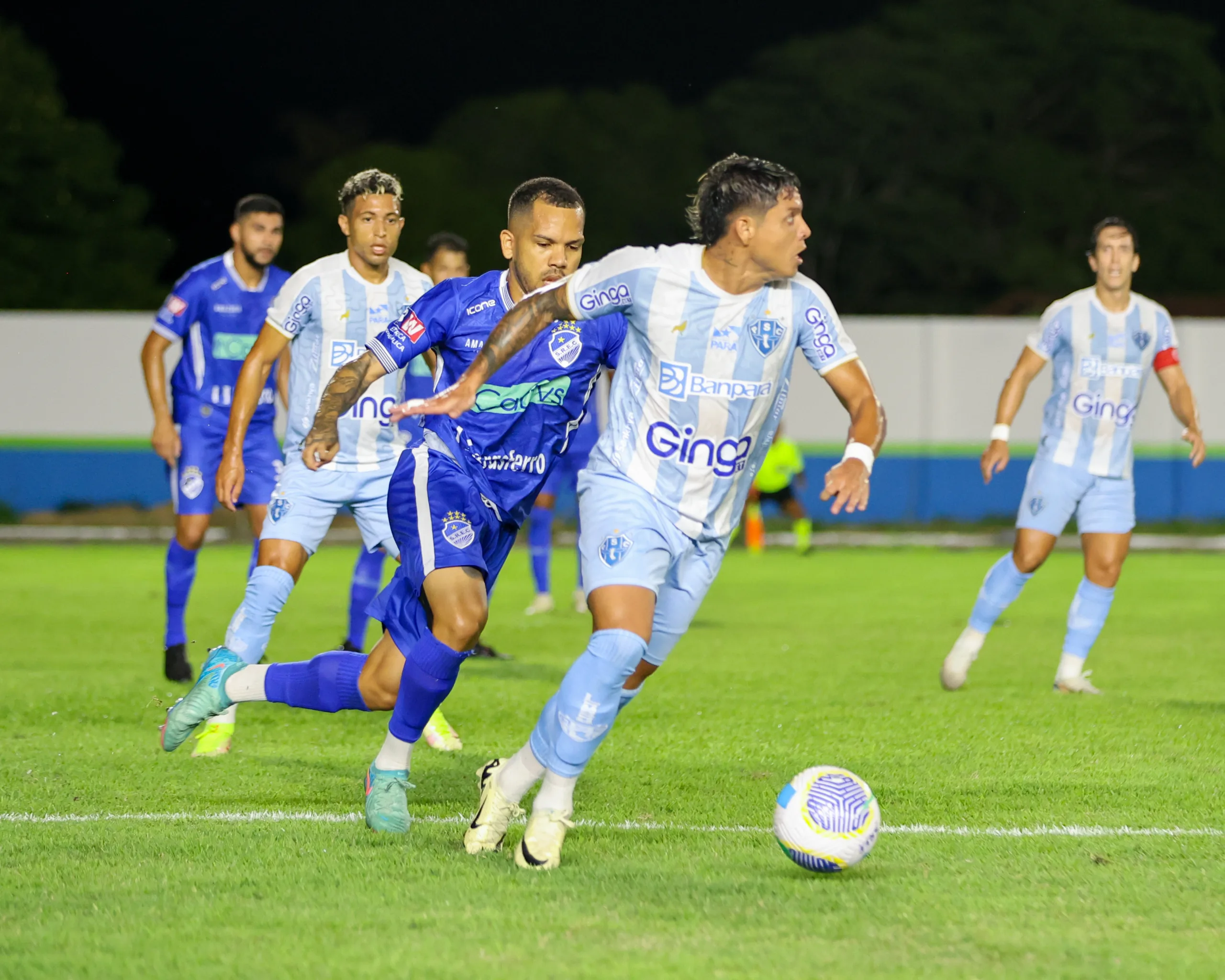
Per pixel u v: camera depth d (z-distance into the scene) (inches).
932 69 5743.1
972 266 5610.2
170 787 784.3
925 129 5713.6
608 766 848.9
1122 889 577.3
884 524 3346.5
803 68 5738.2
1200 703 1109.7
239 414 915.4
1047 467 1169.4
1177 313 4963.1
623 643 591.8
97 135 5103.3
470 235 5393.7
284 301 919.7
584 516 625.0
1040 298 5511.8
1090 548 1173.1
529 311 614.9
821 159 5713.6
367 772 804.0
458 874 593.9
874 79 5664.4
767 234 584.4
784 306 605.9
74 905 547.8
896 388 3376.0
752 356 605.0
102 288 5004.9
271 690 710.5
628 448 620.7
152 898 556.7
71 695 1107.3
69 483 3272.6
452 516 671.1
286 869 600.7
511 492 701.3
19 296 4896.7
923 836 674.2
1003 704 1098.7
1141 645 1514.5
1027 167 5639.8
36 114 4936.0
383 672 687.7
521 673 1270.9
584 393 708.0
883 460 3383.4
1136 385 1170.0
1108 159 5861.2
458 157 5748.0
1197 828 694.5
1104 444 1165.1
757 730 978.1
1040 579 2369.6
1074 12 5777.6
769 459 2807.6
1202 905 554.6
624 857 628.7
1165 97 5797.2
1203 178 5836.6
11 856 621.9
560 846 608.4
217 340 1160.2
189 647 1409.9
